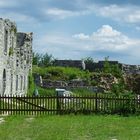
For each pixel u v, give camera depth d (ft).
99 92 234.79
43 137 72.54
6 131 78.38
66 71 259.39
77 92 231.91
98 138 73.00
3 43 142.61
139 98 110.32
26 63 200.85
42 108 108.37
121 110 109.29
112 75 248.73
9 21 152.87
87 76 253.44
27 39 200.34
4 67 145.79
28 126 85.61
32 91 214.07
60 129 81.82
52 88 240.32
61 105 109.09
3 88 147.84
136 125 89.66
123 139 72.28
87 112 108.88
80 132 78.59
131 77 194.49
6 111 107.55
